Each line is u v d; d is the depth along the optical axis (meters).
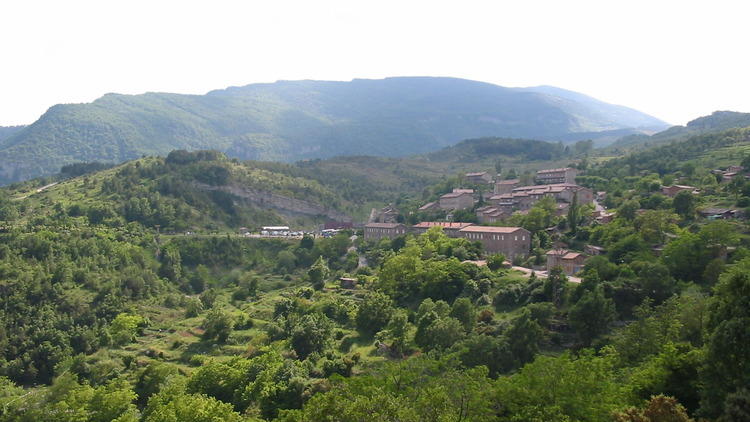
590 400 68.25
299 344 135.00
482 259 184.88
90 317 167.00
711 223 135.25
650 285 124.44
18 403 114.62
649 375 72.75
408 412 64.62
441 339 119.25
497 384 77.81
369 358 129.38
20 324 156.38
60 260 189.25
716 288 80.19
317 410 67.62
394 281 170.50
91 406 111.38
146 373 130.88
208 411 97.06
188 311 185.00
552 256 166.25
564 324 123.94
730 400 56.06
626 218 181.12
